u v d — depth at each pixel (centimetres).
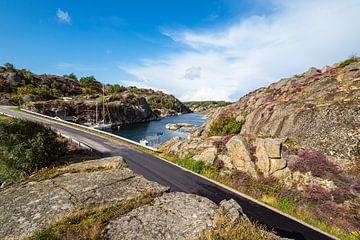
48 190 734
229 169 1802
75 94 11200
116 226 516
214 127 3131
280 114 2370
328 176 1395
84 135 2977
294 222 1161
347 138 1520
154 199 668
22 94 7262
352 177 1327
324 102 1995
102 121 7500
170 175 1714
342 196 1265
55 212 582
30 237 472
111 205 629
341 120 1647
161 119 12231
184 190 1452
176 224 527
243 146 1797
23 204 631
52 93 8981
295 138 1889
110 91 13225
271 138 1888
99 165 1037
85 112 7550
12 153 1191
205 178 1723
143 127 7925
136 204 626
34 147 1280
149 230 500
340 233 1091
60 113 6606
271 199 1406
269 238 483
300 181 1457
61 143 1680
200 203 641
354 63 2409
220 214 547
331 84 2225
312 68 3309
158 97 17650
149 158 2162
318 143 1670
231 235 466
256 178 1614
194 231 495
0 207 619
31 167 1211
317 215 1236
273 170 1602
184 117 14200
